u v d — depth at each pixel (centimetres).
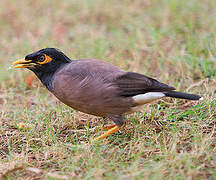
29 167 832
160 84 914
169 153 827
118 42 1557
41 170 815
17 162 846
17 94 1280
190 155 802
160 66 1360
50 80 943
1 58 1544
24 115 1093
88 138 949
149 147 877
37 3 2153
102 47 1492
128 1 2061
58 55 943
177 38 1598
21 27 1886
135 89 895
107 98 889
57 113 1101
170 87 915
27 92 1312
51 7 2094
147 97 903
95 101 894
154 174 745
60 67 939
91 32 1669
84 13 1967
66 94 904
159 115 1042
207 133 934
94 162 808
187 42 1523
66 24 1877
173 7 1852
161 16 1808
